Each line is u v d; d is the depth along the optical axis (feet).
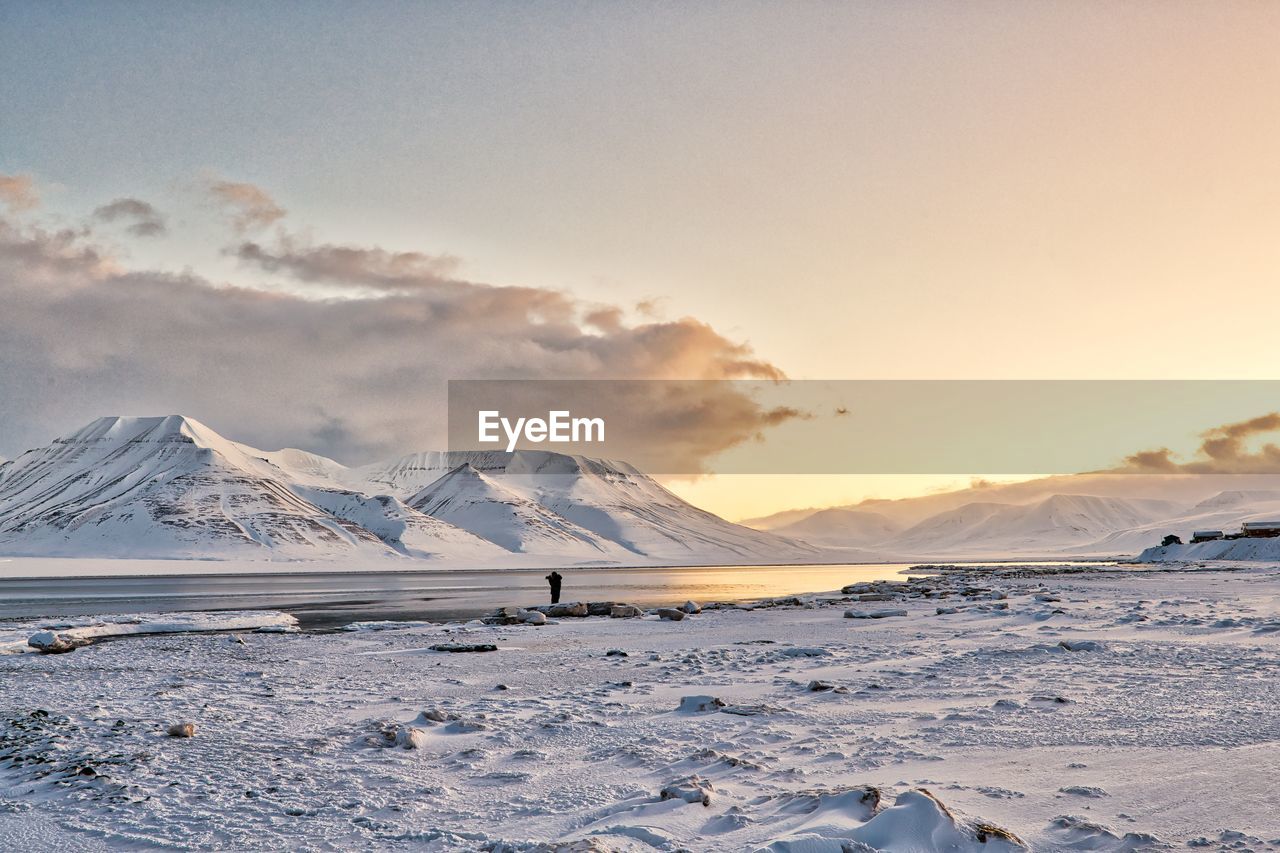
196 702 51.06
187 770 34.09
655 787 30.63
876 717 41.91
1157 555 497.46
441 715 43.83
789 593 236.22
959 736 36.65
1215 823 23.79
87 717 45.83
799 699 48.06
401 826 26.91
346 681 60.39
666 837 24.22
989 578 239.71
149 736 40.63
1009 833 22.48
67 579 470.80
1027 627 85.66
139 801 29.81
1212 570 268.41
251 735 40.96
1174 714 39.09
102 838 26.27
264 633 105.91
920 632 86.12
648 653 74.33
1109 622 85.87
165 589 305.94
